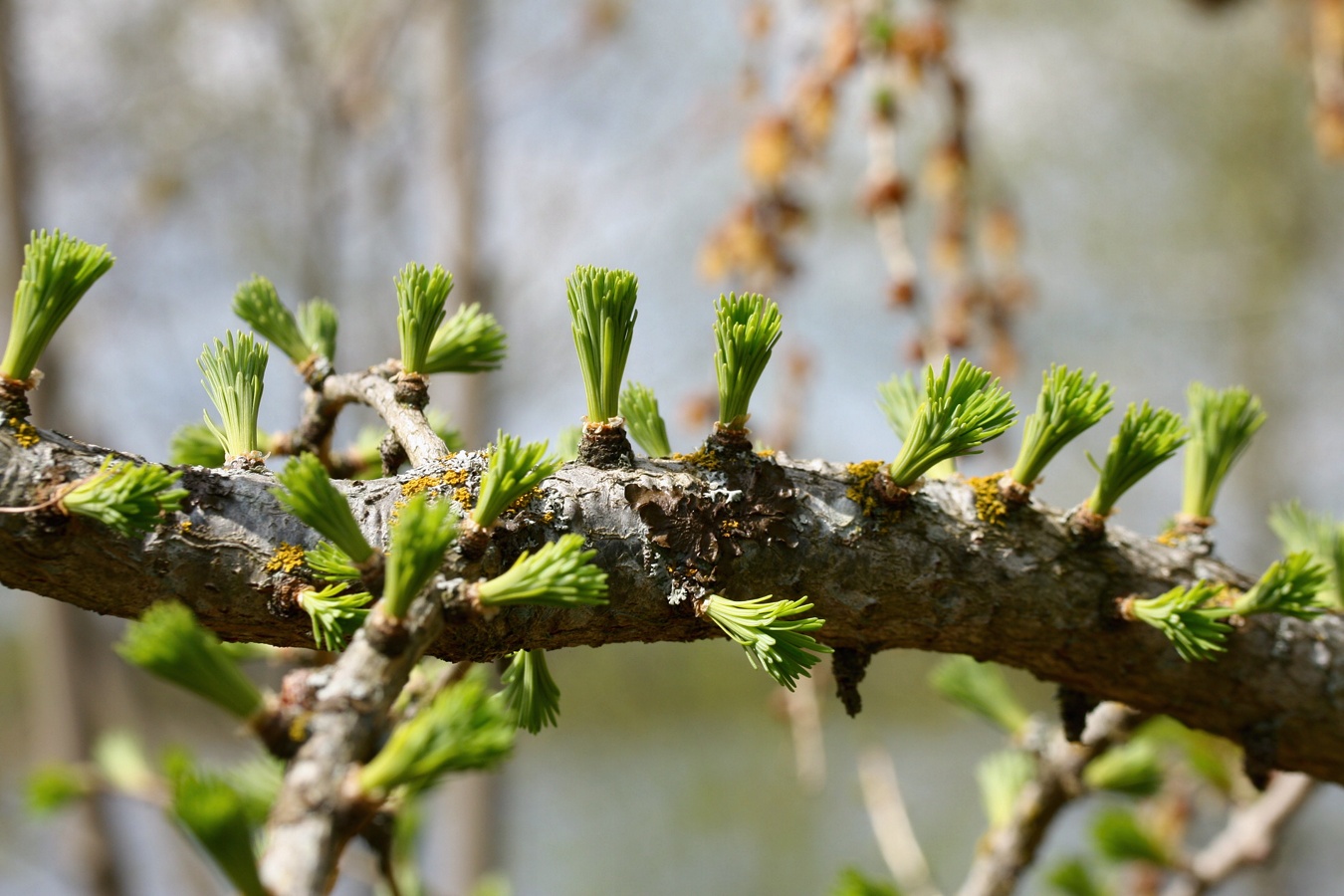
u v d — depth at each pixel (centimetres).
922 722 328
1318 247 314
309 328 61
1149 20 292
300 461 56
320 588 57
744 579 58
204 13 186
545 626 57
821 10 99
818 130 93
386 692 55
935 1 92
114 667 172
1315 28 116
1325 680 60
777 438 100
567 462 58
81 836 155
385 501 57
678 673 371
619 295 58
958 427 58
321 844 54
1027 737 66
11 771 251
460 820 142
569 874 287
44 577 57
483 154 157
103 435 190
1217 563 61
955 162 97
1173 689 60
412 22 170
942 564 59
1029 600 59
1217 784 69
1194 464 61
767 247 96
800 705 82
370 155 181
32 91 177
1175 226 321
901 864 78
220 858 53
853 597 59
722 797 315
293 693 55
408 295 59
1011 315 102
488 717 54
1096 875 79
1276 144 307
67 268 57
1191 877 69
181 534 57
